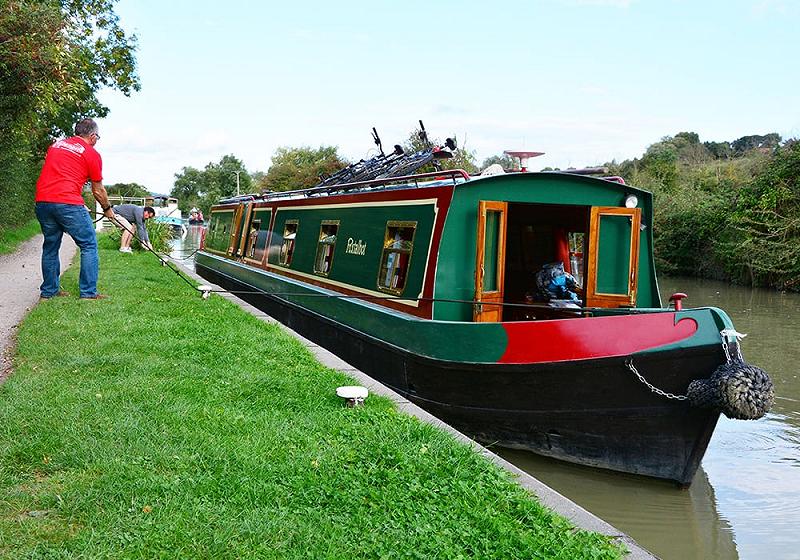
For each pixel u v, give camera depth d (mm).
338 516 3904
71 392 5547
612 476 7113
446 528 3838
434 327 7711
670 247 29938
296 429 5195
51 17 12555
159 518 3664
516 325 7109
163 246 24672
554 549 3684
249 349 7617
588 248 8156
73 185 9484
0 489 3910
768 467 7602
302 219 12781
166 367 6531
